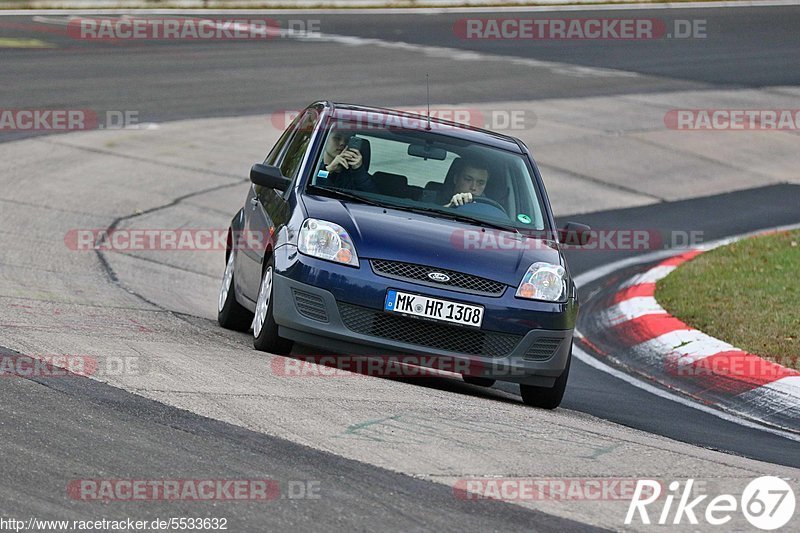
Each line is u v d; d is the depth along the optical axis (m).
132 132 65.06
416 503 17.16
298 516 16.19
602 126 79.88
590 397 29.72
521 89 89.25
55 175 54.38
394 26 117.06
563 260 27.83
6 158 56.12
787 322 37.12
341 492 17.31
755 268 45.88
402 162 29.30
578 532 16.64
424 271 25.83
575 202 62.16
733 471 21.12
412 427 21.34
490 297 25.91
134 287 37.47
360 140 29.61
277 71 86.69
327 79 85.25
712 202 65.31
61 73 77.75
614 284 46.81
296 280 25.78
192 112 71.44
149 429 19.41
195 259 44.78
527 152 31.45
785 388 30.66
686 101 91.12
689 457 21.89
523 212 29.11
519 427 22.66
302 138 30.97
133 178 56.12
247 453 18.72
